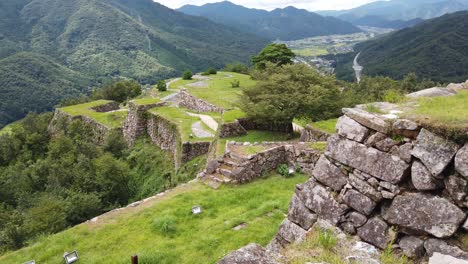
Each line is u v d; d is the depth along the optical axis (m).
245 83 38.34
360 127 5.05
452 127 4.11
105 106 38.50
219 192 10.20
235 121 18.58
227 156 11.76
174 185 16.92
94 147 26.45
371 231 4.73
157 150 24.05
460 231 4.08
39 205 14.95
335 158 5.32
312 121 17.48
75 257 7.25
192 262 6.83
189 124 22.52
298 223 5.68
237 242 7.27
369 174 4.83
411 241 4.38
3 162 30.84
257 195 9.88
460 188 4.02
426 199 4.28
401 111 5.05
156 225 8.24
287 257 4.61
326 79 18.55
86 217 15.22
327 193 5.36
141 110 26.78
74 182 20.03
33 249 7.89
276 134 18.56
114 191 18.80
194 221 8.55
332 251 4.61
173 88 41.81
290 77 18.30
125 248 7.57
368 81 50.69
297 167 11.42
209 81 41.66
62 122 33.25
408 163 4.47
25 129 34.69
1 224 15.55
